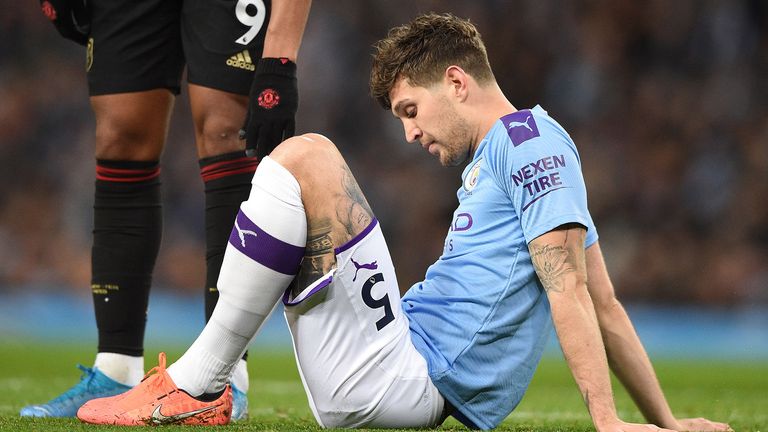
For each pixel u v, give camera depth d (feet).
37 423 30.76
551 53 186.19
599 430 26.99
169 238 169.58
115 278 38.73
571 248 28.30
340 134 181.16
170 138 170.91
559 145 29.22
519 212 29.22
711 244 176.76
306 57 180.24
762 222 177.17
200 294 167.63
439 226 176.65
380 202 176.24
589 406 27.35
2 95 178.60
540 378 99.35
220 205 37.76
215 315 29.76
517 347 30.40
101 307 38.63
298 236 28.76
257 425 31.37
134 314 38.91
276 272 28.96
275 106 34.45
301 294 29.04
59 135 178.29
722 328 167.94
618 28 188.34
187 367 29.94
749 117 183.62
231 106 37.63
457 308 30.42
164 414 29.45
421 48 31.22
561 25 186.80
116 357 38.40
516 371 30.50
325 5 181.88
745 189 178.81
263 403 51.60
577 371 27.61
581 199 28.73
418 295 31.86
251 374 92.63
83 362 103.09
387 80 31.94
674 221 178.09
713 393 73.56
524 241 29.89
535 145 29.09
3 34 180.24
